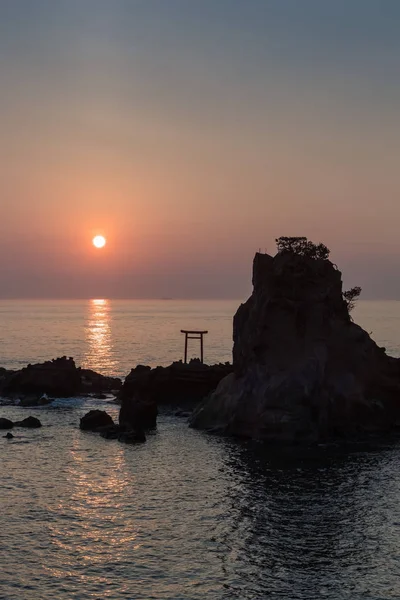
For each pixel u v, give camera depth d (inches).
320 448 3075.8
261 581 1660.9
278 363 3393.2
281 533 1972.2
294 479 2536.9
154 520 2073.1
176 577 1681.8
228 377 3683.6
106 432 3299.7
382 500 2273.6
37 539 1909.4
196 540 1916.8
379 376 3595.0
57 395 4539.9
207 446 3100.4
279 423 3191.4
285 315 3442.4
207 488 2415.1
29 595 1578.5
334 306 3592.5
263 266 3663.9
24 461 2780.5
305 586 1637.6
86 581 1654.8
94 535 1945.1
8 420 3499.0
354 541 1910.7
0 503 2217.0
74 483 2463.1
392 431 3440.0
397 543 1899.6
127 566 1739.7
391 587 1633.9
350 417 3371.1
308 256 3622.0
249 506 2208.4
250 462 2792.8
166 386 4205.2
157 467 2706.7
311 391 3248.0
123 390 4286.4
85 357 7637.8
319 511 2164.1
